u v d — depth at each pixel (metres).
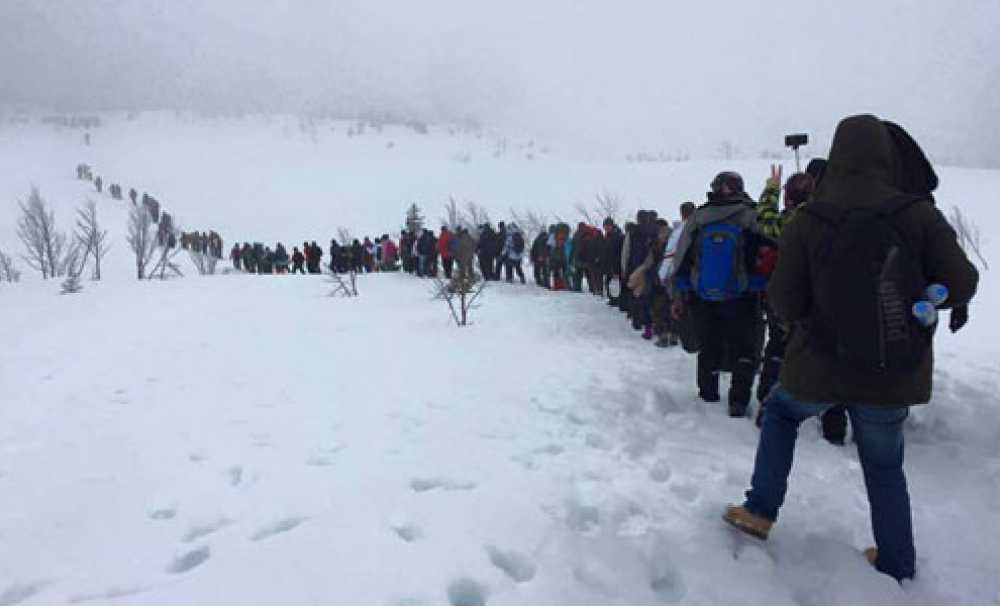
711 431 4.31
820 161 4.34
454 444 3.98
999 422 4.29
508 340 7.86
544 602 2.40
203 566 2.56
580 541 2.83
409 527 2.87
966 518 3.23
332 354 7.24
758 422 4.34
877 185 2.50
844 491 3.46
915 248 2.38
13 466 3.90
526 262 24.42
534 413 4.60
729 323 4.59
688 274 4.72
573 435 4.16
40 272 31.19
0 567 2.70
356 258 23.45
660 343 7.29
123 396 5.64
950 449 4.00
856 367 2.43
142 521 3.11
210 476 3.61
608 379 5.53
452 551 2.66
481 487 3.31
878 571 2.71
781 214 4.38
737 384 4.56
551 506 3.14
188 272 33.19
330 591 2.38
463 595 2.50
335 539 2.73
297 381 5.92
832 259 2.41
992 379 5.11
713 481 3.51
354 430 4.31
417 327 9.24
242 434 4.34
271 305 12.89
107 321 11.04
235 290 16.30
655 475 3.59
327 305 12.73
